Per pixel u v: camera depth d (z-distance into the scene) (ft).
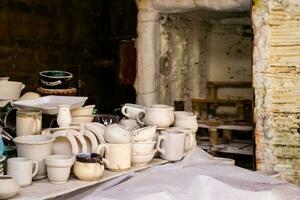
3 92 6.84
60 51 14.93
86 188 5.61
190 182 5.57
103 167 5.70
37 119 5.84
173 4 10.18
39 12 14.15
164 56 11.23
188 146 7.25
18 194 4.82
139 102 10.93
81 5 15.58
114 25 16.07
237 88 13.38
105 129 6.13
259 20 8.61
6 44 13.24
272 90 8.59
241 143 11.48
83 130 6.05
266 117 8.64
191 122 7.49
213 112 13.01
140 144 6.33
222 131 12.12
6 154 5.54
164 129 7.15
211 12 11.48
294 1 8.26
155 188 5.42
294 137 8.48
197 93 12.94
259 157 8.78
